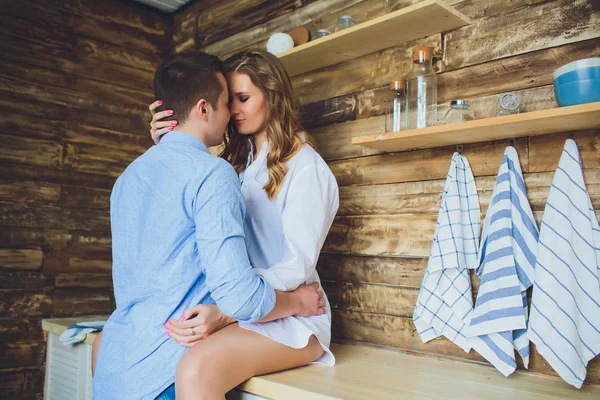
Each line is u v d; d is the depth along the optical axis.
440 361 1.87
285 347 1.55
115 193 1.49
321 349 1.72
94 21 2.86
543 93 1.72
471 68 1.89
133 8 3.02
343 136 2.27
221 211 1.33
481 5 1.88
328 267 2.26
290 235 1.63
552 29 1.71
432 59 1.99
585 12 1.64
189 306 1.42
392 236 2.06
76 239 2.74
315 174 1.72
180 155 1.42
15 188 2.56
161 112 1.55
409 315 1.99
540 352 1.58
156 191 1.40
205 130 1.55
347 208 2.22
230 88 1.80
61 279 2.68
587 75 1.47
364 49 2.15
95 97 2.84
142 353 1.37
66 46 2.76
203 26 2.98
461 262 1.81
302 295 1.65
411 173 2.03
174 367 1.37
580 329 1.56
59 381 2.41
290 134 1.82
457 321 1.82
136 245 1.40
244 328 1.50
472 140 1.83
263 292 1.35
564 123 1.56
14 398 2.50
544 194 1.71
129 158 2.95
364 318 2.13
